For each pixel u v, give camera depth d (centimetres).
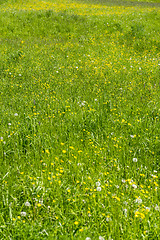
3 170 428
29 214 343
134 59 1405
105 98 790
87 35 1941
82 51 1536
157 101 781
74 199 370
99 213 347
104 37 1902
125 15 2397
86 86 924
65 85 937
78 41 1794
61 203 362
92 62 1296
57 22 2108
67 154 490
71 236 304
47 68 1159
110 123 633
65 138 553
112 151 509
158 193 398
